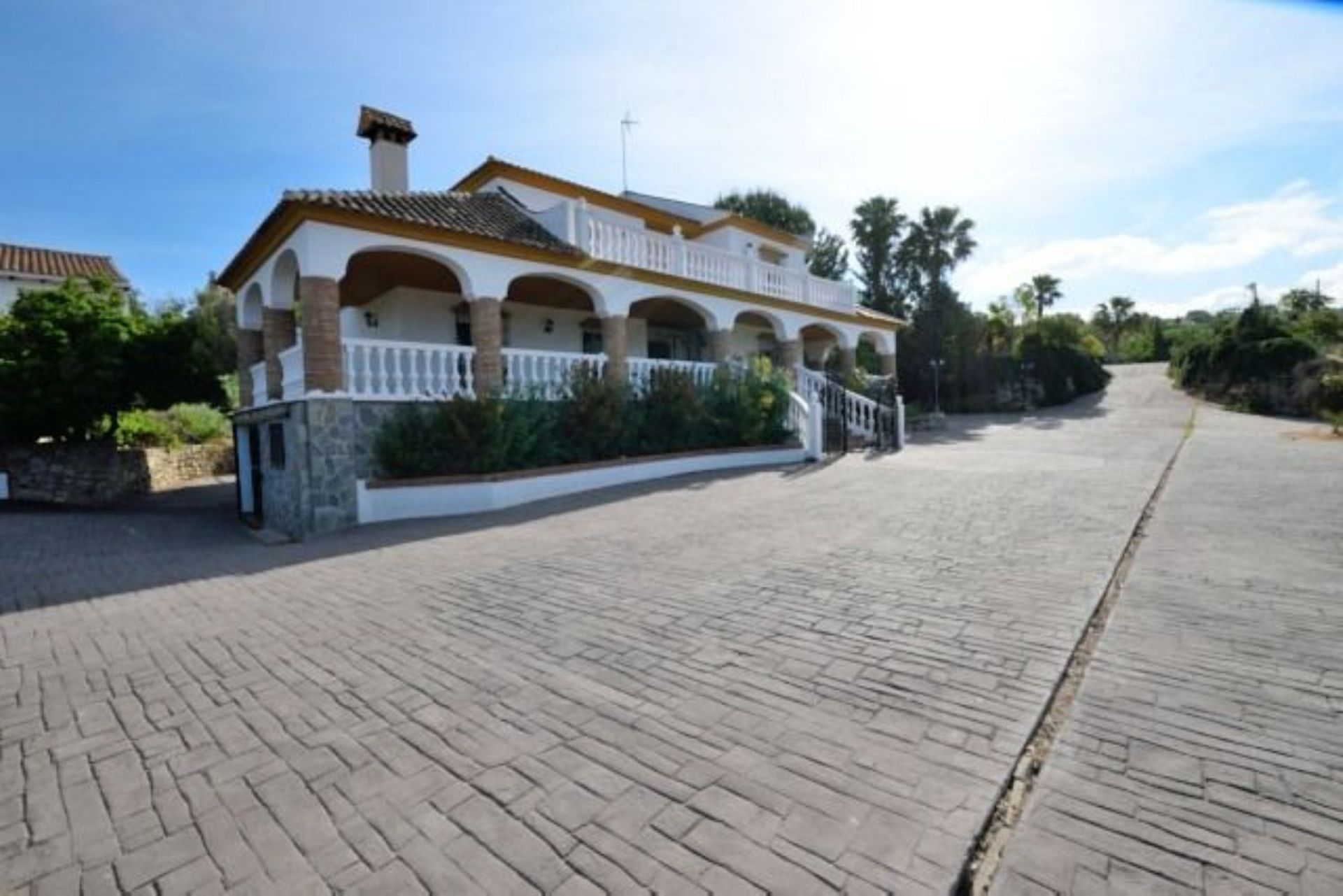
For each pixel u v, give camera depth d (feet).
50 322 52.54
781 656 13.80
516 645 15.34
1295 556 19.88
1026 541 22.72
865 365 126.21
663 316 70.08
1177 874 7.09
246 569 25.88
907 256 135.74
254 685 13.71
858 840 7.86
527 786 9.43
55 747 11.32
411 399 38.81
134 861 8.21
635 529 28.63
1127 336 222.48
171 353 57.57
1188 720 10.44
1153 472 38.99
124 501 59.57
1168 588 17.20
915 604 16.70
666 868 7.55
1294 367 94.73
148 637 17.30
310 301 35.17
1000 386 123.75
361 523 35.65
